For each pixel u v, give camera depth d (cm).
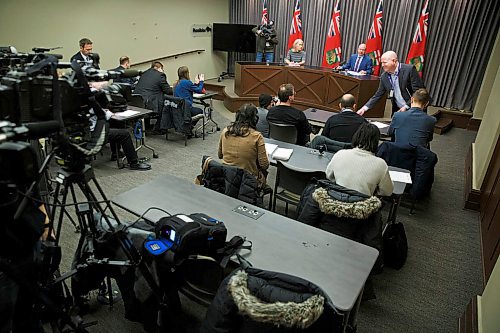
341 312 142
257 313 121
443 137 602
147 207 209
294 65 693
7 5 511
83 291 188
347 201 206
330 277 160
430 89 697
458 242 319
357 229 212
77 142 142
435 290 259
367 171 235
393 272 277
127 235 173
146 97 500
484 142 411
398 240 275
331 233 195
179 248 154
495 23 615
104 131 146
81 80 135
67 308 162
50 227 157
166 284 173
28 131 108
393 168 311
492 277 212
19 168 107
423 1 668
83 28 611
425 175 333
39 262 132
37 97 119
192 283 179
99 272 185
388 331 223
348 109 349
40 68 121
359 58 667
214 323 135
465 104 670
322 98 662
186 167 443
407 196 392
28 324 132
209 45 882
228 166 254
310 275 161
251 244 179
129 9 677
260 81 693
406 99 457
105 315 217
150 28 727
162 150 493
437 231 334
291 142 384
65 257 265
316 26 804
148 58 741
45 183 282
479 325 201
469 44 643
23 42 539
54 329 157
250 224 197
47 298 136
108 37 655
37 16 546
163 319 180
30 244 123
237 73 706
